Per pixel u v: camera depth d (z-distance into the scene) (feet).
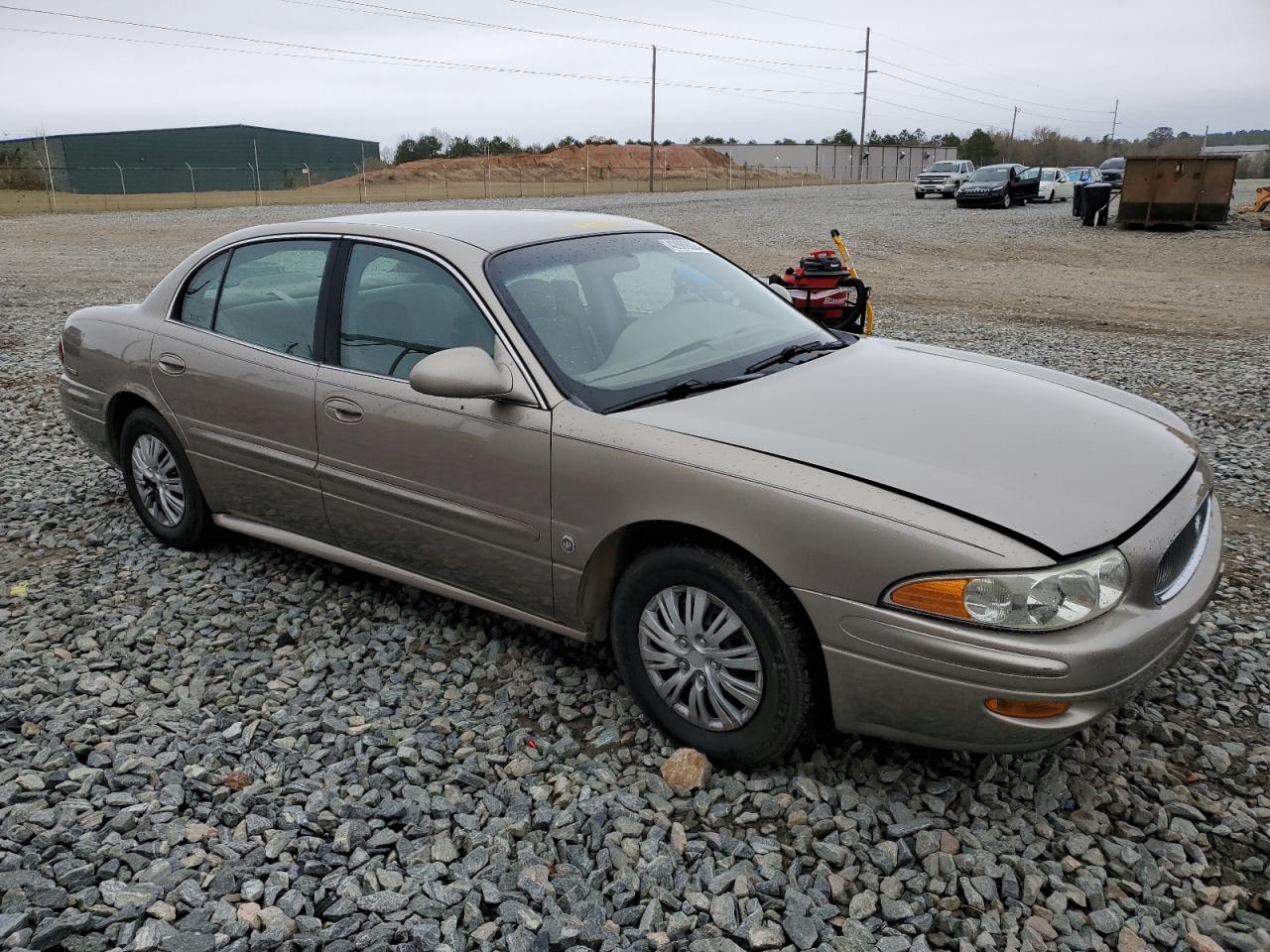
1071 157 417.28
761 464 9.55
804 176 305.73
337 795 10.11
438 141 346.54
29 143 306.35
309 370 13.12
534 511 11.07
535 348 11.19
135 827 9.66
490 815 9.81
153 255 67.82
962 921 8.36
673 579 10.25
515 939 8.16
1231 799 9.95
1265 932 8.25
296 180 297.74
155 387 15.26
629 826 9.53
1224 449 21.72
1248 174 343.67
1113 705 8.87
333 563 15.78
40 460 21.90
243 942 8.19
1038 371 13.01
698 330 12.53
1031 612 8.47
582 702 11.82
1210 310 45.03
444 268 12.08
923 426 10.25
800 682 9.58
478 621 13.79
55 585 15.29
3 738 11.13
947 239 78.79
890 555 8.82
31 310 43.86
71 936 8.24
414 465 12.06
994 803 9.85
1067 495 9.27
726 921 8.37
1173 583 9.69
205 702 12.00
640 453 10.12
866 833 9.43
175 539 16.24
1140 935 8.26
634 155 339.57
